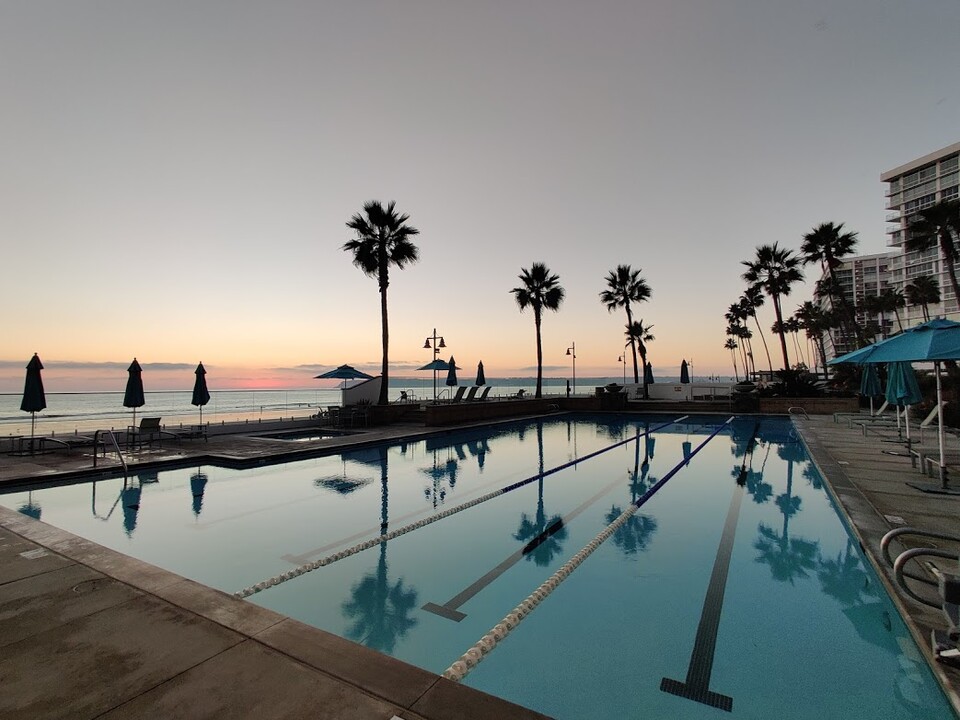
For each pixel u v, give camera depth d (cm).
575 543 573
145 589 351
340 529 627
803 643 347
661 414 2516
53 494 801
